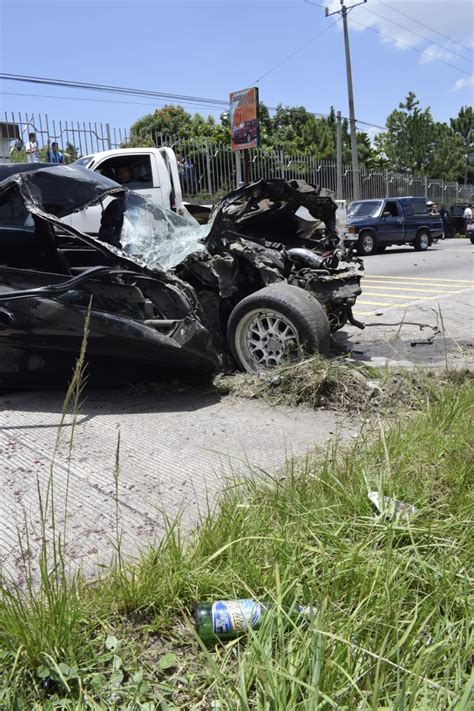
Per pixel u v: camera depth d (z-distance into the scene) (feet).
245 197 18.06
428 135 184.24
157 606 7.07
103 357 14.87
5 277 15.35
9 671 6.07
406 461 9.97
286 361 15.51
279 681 5.34
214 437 12.70
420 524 8.25
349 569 7.05
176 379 16.14
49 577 6.77
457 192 119.65
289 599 6.84
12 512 9.53
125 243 17.39
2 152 50.67
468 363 17.52
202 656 6.36
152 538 8.74
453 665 5.83
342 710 5.10
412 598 6.93
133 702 5.79
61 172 16.57
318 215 20.03
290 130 134.82
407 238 64.23
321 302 17.13
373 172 98.63
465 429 11.25
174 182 34.91
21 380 15.39
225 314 17.63
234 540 7.74
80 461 11.50
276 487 9.20
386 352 19.86
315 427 13.24
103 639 6.59
